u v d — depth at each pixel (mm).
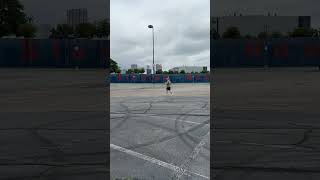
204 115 14172
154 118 13383
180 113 15000
